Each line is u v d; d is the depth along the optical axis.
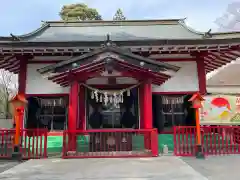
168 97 11.05
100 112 10.76
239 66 21.17
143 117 10.52
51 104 11.02
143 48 10.18
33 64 11.23
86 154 8.88
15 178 5.79
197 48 10.22
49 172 6.38
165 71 8.90
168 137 10.62
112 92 9.28
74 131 8.73
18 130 8.56
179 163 7.43
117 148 9.66
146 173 6.14
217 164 7.28
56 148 10.48
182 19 14.79
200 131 9.21
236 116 10.47
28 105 10.90
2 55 10.59
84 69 8.84
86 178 5.71
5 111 25.20
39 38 12.91
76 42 10.05
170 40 10.05
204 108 10.62
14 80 28.69
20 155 8.36
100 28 14.73
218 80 22.44
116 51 8.62
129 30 14.31
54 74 8.76
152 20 14.97
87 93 10.84
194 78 11.12
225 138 9.71
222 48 10.24
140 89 10.70
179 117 10.89
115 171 6.41
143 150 9.78
